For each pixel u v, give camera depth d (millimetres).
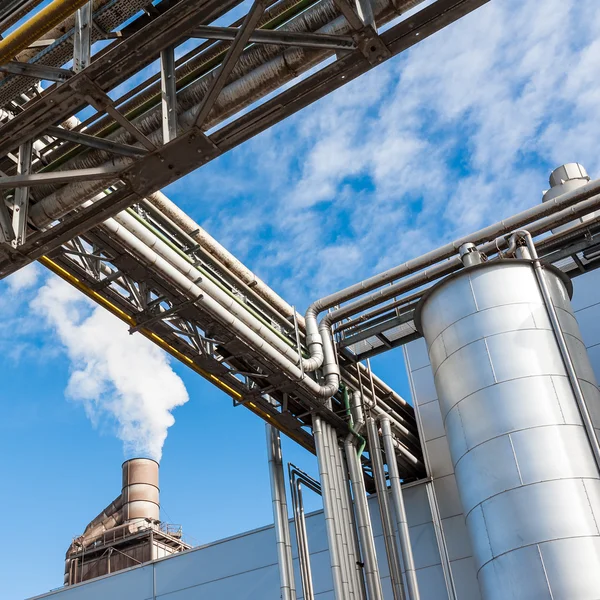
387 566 27781
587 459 19422
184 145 13281
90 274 18984
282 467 25953
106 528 45438
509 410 20203
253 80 14836
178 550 43562
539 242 25656
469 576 26328
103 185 16016
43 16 12250
